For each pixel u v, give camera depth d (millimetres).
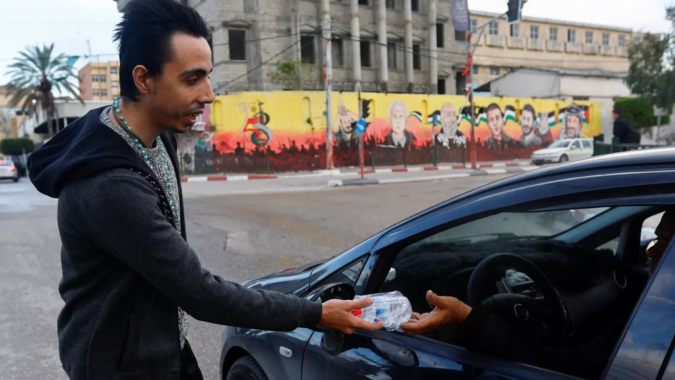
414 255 2008
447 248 2107
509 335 1495
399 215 9719
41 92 38094
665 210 1636
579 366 1579
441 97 29531
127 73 1257
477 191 1595
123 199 1174
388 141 28078
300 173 24047
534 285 1886
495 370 1396
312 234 8133
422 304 1971
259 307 1280
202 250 7133
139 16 1229
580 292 2068
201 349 3861
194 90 1271
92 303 1272
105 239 1186
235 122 25312
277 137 25578
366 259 1915
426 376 1503
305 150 26062
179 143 25328
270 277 2568
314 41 31688
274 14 30141
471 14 41656
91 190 1182
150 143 1362
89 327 1268
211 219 9891
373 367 1653
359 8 33312
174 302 1234
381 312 1474
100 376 1258
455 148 30000
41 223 9945
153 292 1299
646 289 1153
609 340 1698
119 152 1232
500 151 31562
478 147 30781
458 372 1450
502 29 43344
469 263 2160
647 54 30359
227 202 12711
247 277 5781
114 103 1350
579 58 47125
